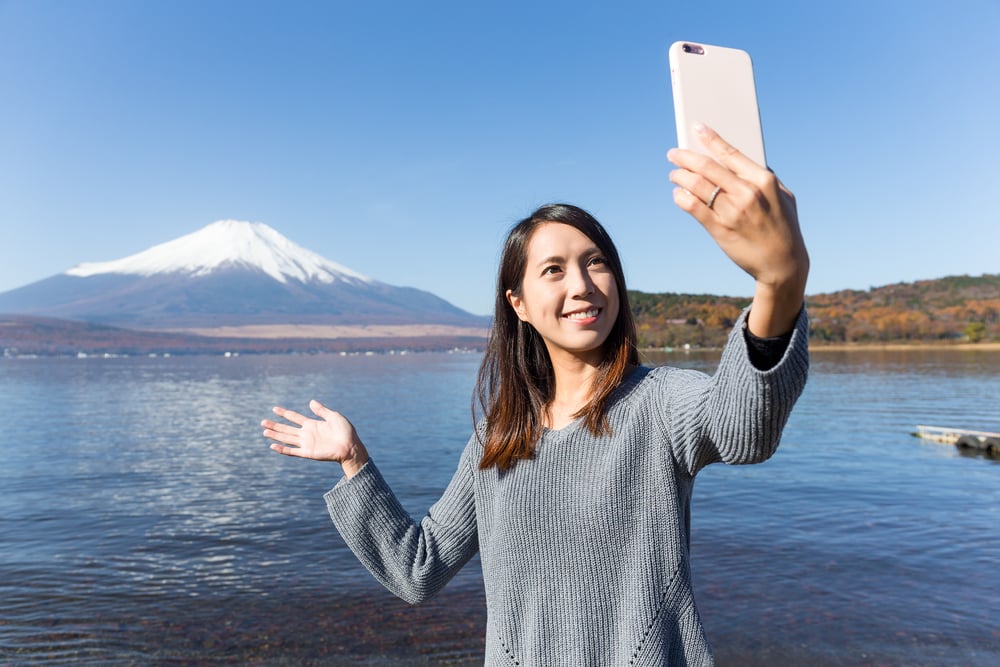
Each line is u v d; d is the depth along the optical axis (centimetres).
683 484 127
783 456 1684
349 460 156
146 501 1291
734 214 84
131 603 686
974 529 912
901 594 659
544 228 138
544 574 129
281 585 736
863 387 4228
